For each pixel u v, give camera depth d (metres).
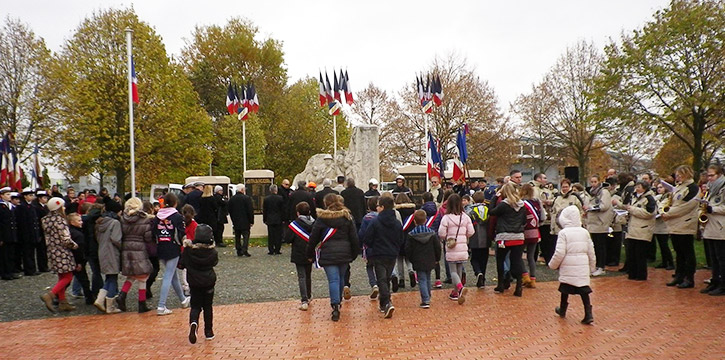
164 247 8.36
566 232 7.44
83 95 28.34
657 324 7.17
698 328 6.95
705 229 9.03
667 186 11.02
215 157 42.97
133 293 10.23
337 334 6.94
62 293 8.77
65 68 27.72
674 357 5.77
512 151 38.19
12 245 12.12
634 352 5.97
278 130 42.66
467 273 11.84
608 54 26.89
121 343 6.75
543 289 9.82
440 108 35.91
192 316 6.62
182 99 33.84
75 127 28.19
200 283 6.57
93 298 9.33
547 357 5.84
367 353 6.08
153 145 31.05
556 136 37.84
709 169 9.09
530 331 6.94
